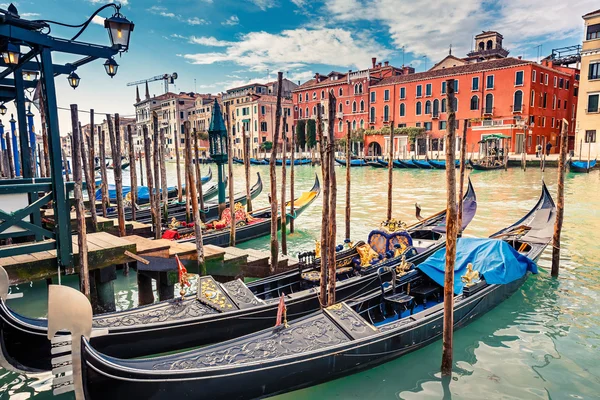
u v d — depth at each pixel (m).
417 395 5.16
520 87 37.53
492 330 6.76
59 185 5.87
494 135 36.41
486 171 34.03
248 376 4.59
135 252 6.90
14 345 4.88
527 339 6.48
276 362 4.73
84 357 3.92
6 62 6.24
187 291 8.91
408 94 44.62
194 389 4.35
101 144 13.26
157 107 73.25
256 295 7.11
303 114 55.56
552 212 11.34
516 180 28.00
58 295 3.82
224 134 13.35
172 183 32.97
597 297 8.00
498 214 16.64
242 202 17.84
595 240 12.16
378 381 5.42
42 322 5.07
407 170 38.25
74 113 6.09
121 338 5.40
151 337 5.58
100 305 6.77
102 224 9.82
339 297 7.12
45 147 12.91
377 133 46.09
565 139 8.50
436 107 42.62
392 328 5.64
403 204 19.70
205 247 8.55
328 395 5.15
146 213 14.92
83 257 5.97
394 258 8.12
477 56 48.25
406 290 7.31
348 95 50.06
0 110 11.23
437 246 9.16
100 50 6.04
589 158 32.34
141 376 4.14
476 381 5.43
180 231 11.78
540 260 10.27
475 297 6.70
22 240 9.83
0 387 5.46
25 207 5.72
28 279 5.89
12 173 15.60
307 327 5.39
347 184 10.43
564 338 6.52
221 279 8.16
